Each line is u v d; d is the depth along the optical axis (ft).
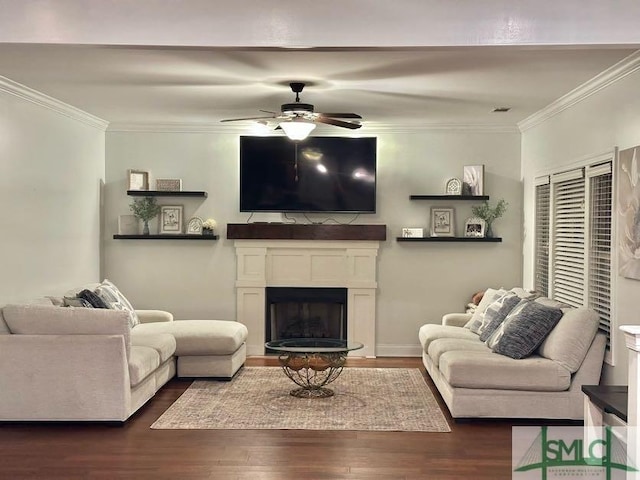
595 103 18.19
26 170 19.95
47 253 21.43
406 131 26.40
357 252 26.32
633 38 11.75
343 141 26.22
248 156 26.35
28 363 16.85
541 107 22.26
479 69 16.93
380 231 26.18
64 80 18.49
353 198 26.30
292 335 27.25
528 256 25.20
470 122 25.77
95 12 11.96
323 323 27.25
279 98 21.24
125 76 18.01
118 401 16.84
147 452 15.06
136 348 18.80
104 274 26.71
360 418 17.72
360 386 21.30
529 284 25.00
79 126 24.07
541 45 11.84
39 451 15.11
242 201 26.43
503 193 26.35
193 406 18.80
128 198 26.71
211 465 14.25
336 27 11.91
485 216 26.07
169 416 17.83
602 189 18.16
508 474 13.83
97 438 16.05
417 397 19.93
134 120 25.77
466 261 26.45
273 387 21.04
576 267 20.03
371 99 21.29
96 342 16.78
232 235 26.32
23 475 13.66
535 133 24.29
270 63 16.53
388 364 24.98
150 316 23.82
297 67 16.97
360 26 11.91
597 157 17.81
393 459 14.70
